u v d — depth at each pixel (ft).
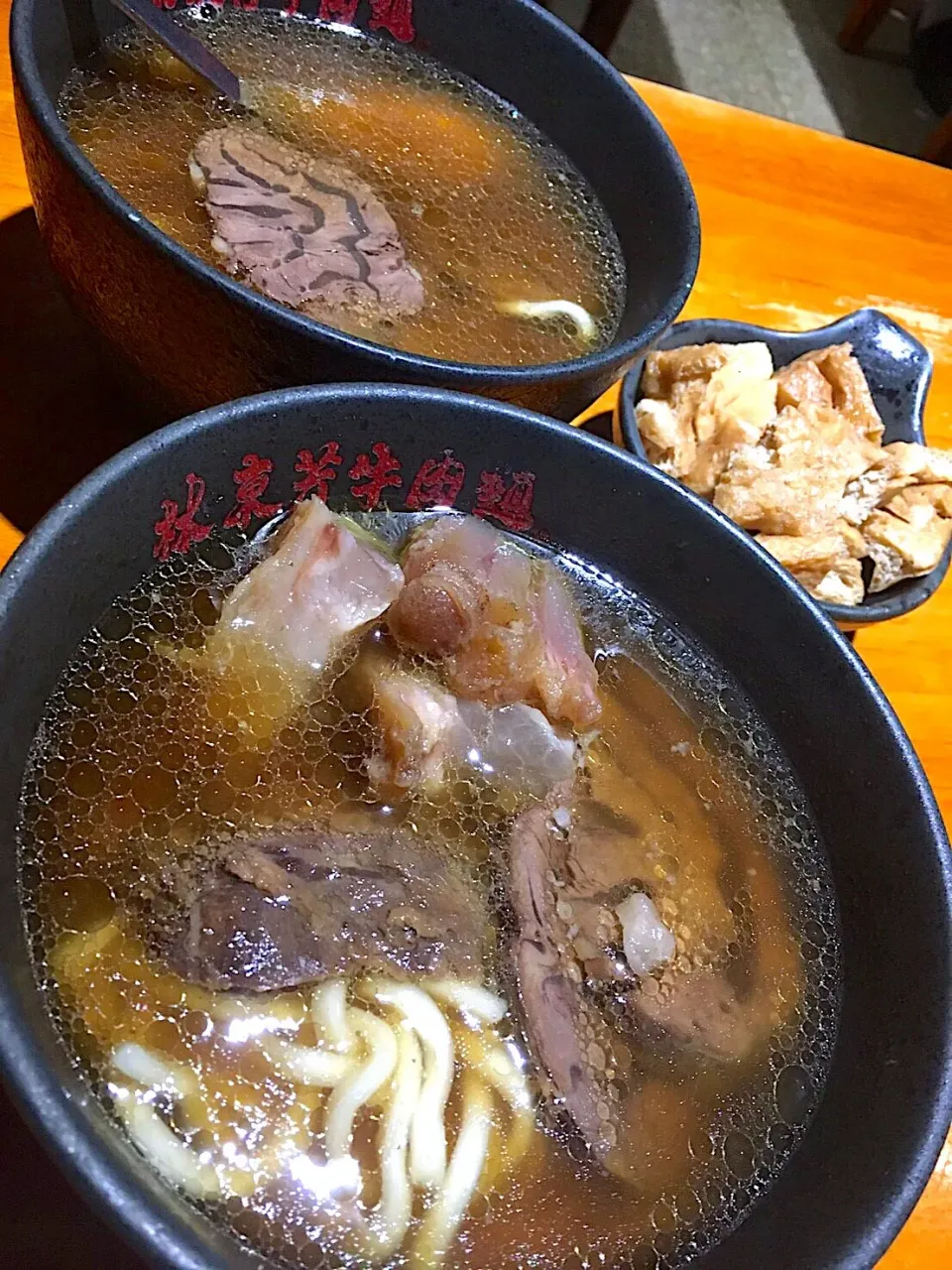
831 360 1.47
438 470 0.97
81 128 1.12
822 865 0.96
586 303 1.25
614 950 0.87
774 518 1.35
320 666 0.91
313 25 1.33
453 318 1.18
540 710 0.94
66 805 0.78
